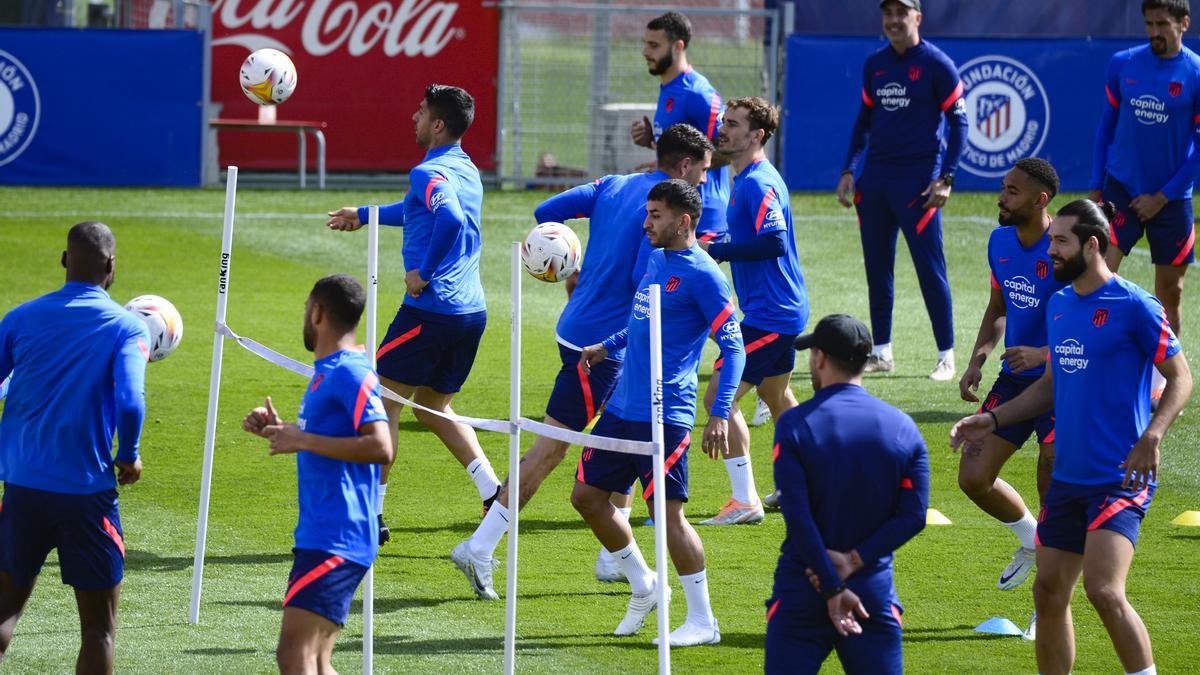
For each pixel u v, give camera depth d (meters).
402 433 38.38
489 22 80.12
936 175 43.59
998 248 25.55
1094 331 20.80
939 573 27.98
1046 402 22.06
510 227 69.50
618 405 24.03
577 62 84.00
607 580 27.45
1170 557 28.98
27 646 23.39
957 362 46.62
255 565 27.88
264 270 59.34
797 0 81.25
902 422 17.86
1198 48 78.00
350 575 19.05
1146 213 39.88
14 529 20.47
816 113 78.25
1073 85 77.19
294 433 18.72
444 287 29.81
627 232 27.34
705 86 39.62
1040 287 25.03
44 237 63.91
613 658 23.42
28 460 20.34
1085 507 20.98
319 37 79.00
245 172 79.88
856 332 18.00
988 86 77.00
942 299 43.69
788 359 32.16
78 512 20.36
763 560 28.73
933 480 34.47
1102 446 20.77
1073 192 77.88
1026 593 26.94
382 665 22.91
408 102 80.31
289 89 29.56
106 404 20.59
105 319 20.58
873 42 77.88
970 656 23.67
